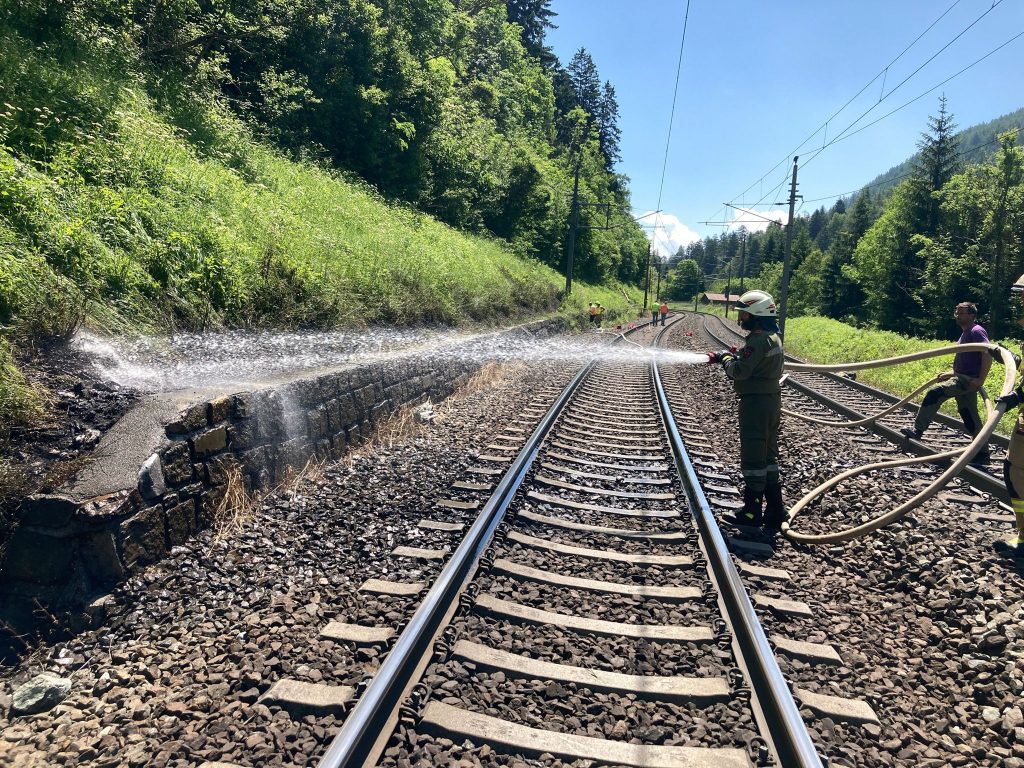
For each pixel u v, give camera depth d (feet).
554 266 151.94
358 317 31.73
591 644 11.16
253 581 12.96
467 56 146.82
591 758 8.43
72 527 11.25
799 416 26.61
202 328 21.99
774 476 16.90
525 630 11.48
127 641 10.92
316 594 12.58
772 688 9.14
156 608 11.76
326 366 22.80
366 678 9.65
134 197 23.11
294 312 26.89
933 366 51.06
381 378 25.27
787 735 8.34
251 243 28.30
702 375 49.78
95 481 12.08
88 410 14.19
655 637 11.35
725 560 13.29
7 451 12.38
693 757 8.42
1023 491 15.07
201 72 45.85
